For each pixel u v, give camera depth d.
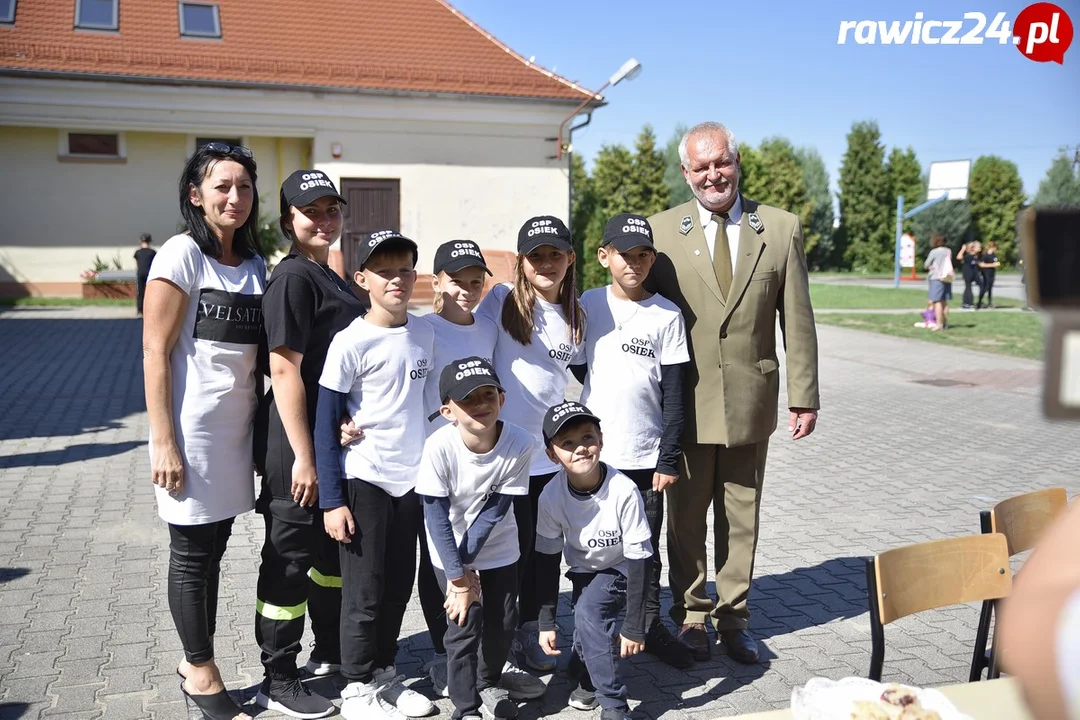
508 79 22.02
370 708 3.36
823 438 9.08
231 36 22.06
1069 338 0.45
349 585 3.34
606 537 3.37
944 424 9.78
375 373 3.28
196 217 3.14
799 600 4.82
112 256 21.64
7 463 7.52
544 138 22.31
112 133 21.30
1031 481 7.37
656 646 4.07
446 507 3.30
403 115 21.42
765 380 3.99
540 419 3.79
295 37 22.53
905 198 55.62
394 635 3.60
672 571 4.21
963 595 2.81
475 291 3.67
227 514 3.22
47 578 4.95
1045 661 0.58
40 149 20.84
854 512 6.48
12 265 21.05
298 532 3.30
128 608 4.54
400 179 21.62
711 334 3.94
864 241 56.53
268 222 21.06
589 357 3.89
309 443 3.23
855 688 2.02
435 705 3.60
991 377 13.09
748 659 4.02
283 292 3.14
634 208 50.91
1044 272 0.46
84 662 3.93
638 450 3.85
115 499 6.50
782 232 4.00
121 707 3.52
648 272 3.85
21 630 4.25
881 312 23.19
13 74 19.38
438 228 21.95
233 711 3.37
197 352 3.12
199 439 3.13
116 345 14.65
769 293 3.96
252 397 3.29
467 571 3.34
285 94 20.78
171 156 21.67
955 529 6.07
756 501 4.06
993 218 51.19
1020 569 0.66
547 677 3.91
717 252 3.97
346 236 21.44
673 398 3.80
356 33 23.02
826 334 18.42
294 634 3.45
